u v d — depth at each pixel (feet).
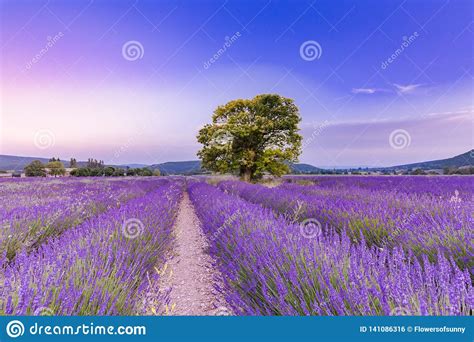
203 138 77.25
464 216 12.21
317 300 6.49
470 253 8.58
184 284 11.85
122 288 7.65
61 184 49.08
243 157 73.82
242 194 38.55
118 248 10.59
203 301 10.20
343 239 9.27
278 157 74.79
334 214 16.44
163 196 32.58
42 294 6.27
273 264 8.29
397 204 17.70
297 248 8.98
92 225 13.32
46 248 9.25
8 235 11.94
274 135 75.82
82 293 6.73
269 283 7.71
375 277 6.33
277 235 10.82
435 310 5.21
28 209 17.54
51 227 15.64
